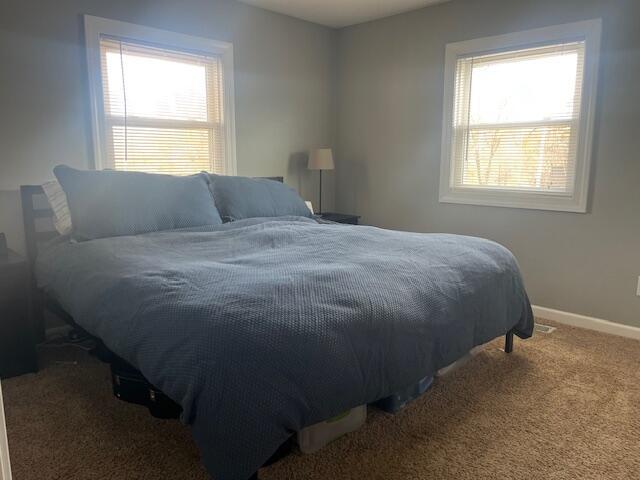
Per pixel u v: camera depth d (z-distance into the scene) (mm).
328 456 1761
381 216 4340
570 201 3209
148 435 1896
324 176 4559
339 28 4402
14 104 2762
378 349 1601
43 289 2555
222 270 1866
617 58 2918
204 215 2914
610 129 2988
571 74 3162
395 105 4094
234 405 1329
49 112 2887
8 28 2697
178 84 3471
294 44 4109
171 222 2781
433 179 3928
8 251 2641
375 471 1684
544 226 3352
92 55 2998
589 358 2668
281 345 1388
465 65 3656
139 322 1593
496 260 2373
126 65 3201
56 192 2762
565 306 3309
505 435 1916
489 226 3641
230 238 2588
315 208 4520
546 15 3184
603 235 3094
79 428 1949
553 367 2547
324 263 2033
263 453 1335
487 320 2166
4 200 2785
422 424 1988
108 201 2635
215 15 3557
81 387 2312
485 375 2445
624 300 3051
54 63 2873
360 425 1951
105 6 3023
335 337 1481
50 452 1786
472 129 3682
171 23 3328
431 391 2271
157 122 3391
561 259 3297
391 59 4070
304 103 4266
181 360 1410
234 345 1365
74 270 2182
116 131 3205
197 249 2352
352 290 1686
